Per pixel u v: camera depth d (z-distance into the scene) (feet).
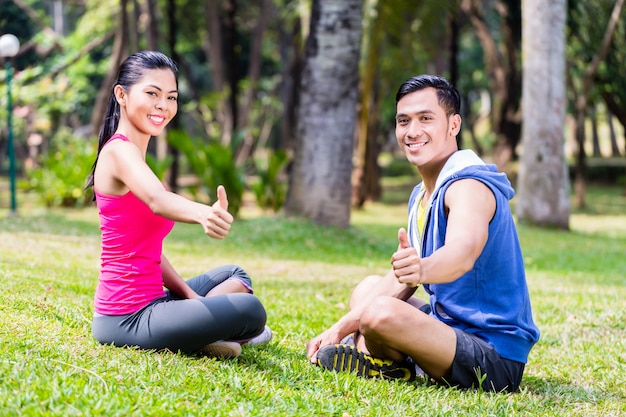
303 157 42.32
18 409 9.66
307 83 42.09
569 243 46.98
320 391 12.03
